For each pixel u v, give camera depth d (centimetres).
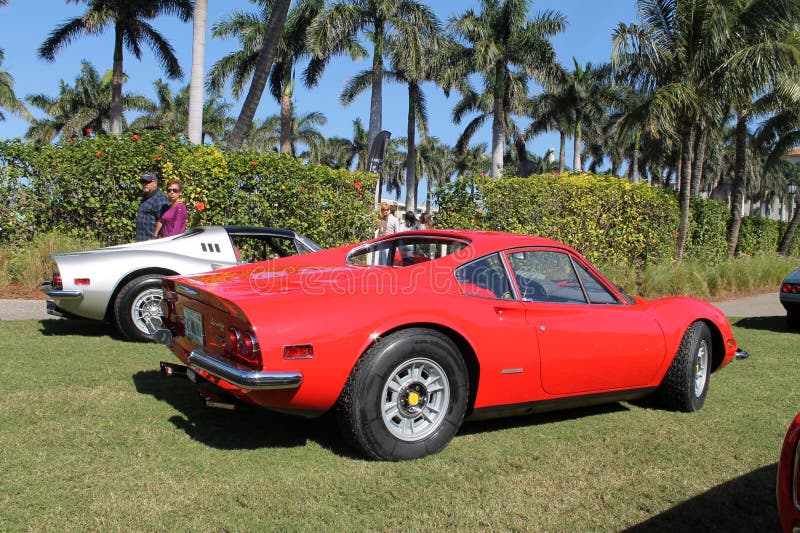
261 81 1418
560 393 399
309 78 3177
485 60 2862
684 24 1598
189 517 268
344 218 1112
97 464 316
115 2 2764
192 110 1339
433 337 342
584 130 4088
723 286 1442
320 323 318
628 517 291
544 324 385
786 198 6506
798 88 1716
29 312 735
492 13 2997
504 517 284
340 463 333
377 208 1222
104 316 584
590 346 403
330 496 294
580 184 1322
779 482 227
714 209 2042
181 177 952
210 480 304
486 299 373
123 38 2988
